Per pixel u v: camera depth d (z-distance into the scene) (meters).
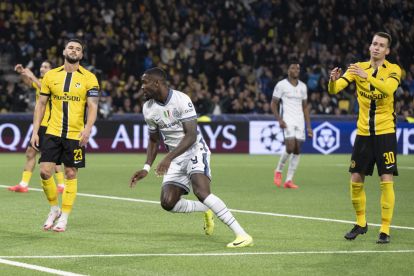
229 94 50.00
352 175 16.05
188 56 52.97
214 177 31.52
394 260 13.76
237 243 14.91
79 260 13.44
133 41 52.59
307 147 48.41
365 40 60.09
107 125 45.66
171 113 14.81
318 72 53.62
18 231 16.75
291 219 19.14
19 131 44.50
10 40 50.59
